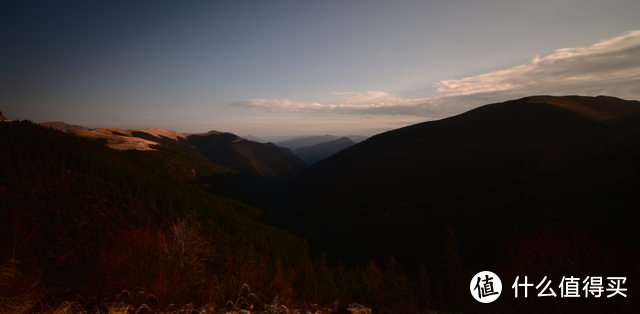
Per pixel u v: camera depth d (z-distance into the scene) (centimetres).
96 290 747
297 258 7075
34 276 627
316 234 13225
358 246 11019
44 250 4112
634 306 504
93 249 4891
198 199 10394
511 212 8494
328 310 917
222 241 2720
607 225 1733
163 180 12912
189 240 1005
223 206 12625
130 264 855
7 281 557
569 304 551
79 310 611
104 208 6175
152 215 7031
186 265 933
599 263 565
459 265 3756
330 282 2430
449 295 3494
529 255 642
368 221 12025
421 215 10581
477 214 9019
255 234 7125
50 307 584
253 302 806
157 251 945
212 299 786
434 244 8925
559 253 603
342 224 13062
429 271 8094
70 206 5572
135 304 705
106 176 7400
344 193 16400
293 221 15925
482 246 7925
